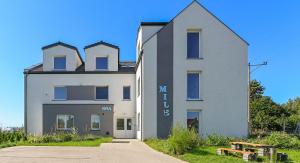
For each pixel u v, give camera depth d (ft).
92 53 106.63
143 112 80.38
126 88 106.32
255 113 142.31
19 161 42.22
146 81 80.89
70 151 54.90
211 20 82.53
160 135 79.82
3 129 84.48
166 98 80.69
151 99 80.69
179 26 82.02
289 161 42.60
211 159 42.42
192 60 81.61
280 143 60.03
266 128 138.10
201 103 80.94
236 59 82.12
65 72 105.70
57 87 106.11
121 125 104.73
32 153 51.57
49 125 102.58
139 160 43.73
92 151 55.01
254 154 42.06
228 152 47.65
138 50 101.71
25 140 78.59
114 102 105.19
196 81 82.33
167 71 81.20
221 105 81.10
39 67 109.70
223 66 81.92
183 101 80.79
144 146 65.21
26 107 105.09
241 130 80.74
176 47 81.66
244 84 81.76
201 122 80.84
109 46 106.63
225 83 81.61
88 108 103.30
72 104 103.24
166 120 80.23
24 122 104.58
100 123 102.89
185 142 50.62
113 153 51.98
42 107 103.45
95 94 105.91
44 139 75.46
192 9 82.53
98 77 105.91
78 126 102.63
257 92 170.81
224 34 82.38
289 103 204.44
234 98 81.41
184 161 42.68
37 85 105.91
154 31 93.61
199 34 82.79
